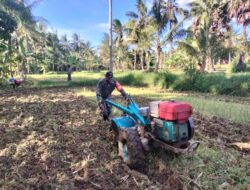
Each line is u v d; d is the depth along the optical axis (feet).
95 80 69.41
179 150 13.42
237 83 49.67
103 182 13.21
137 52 123.85
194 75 57.16
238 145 18.70
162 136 13.96
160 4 72.49
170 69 83.41
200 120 24.81
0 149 16.48
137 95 44.27
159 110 14.01
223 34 98.89
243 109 30.73
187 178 13.60
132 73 71.20
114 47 138.92
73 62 160.76
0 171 13.85
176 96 43.42
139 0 87.04
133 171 14.35
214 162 15.57
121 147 15.26
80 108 29.12
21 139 18.26
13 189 12.29
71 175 13.67
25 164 14.56
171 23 80.64
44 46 166.30
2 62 55.62
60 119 23.67
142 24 88.84
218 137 20.27
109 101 17.66
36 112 26.89
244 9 81.00
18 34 95.09
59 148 16.76
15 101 35.22
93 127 21.24
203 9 81.00
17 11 71.26
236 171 14.56
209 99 41.24
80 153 16.15
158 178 13.79
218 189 12.94
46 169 14.12
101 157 15.76
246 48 81.56
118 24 112.68
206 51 75.05
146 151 15.01
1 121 22.74
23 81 66.80
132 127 15.26
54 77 101.55
